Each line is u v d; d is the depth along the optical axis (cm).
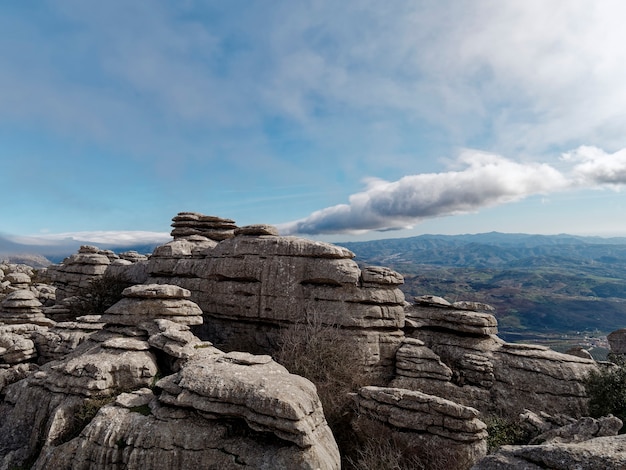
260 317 2748
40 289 4762
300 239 2869
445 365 2456
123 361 1825
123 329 2217
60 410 1645
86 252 4909
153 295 2328
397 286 2734
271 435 1387
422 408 1695
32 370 2277
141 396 1633
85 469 1408
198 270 3122
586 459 809
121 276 3791
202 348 2000
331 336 2481
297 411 1338
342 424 1917
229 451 1355
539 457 871
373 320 2572
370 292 2619
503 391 2330
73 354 2123
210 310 2959
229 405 1424
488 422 1977
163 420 1454
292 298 2680
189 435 1397
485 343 2623
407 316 2941
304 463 1273
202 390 1465
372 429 1773
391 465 1551
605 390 2023
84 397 1702
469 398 2330
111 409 1548
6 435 1730
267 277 2770
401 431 1709
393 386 2402
